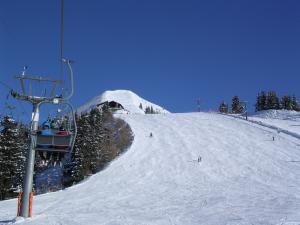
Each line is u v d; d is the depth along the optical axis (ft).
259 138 231.71
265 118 327.88
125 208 99.14
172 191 134.00
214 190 131.54
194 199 112.98
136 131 255.09
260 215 76.48
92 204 108.58
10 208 108.88
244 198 108.58
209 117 308.40
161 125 274.98
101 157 196.85
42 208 102.83
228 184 146.20
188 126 270.46
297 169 169.99
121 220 76.38
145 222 73.56
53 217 80.64
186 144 222.07
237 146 214.48
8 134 151.74
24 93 75.97
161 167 180.45
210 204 99.71
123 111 373.40
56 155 68.39
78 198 121.70
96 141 197.88
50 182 202.49
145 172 172.14
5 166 148.66
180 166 181.68
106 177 163.32
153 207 99.50
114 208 99.55
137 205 104.99
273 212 80.12
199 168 177.78
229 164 182.70
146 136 243.40
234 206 93.71
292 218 69.82
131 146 217.56
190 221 74.28
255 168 174.09
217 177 162.40
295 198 103.55
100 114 286.05
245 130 253.85
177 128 264.31
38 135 65.72
